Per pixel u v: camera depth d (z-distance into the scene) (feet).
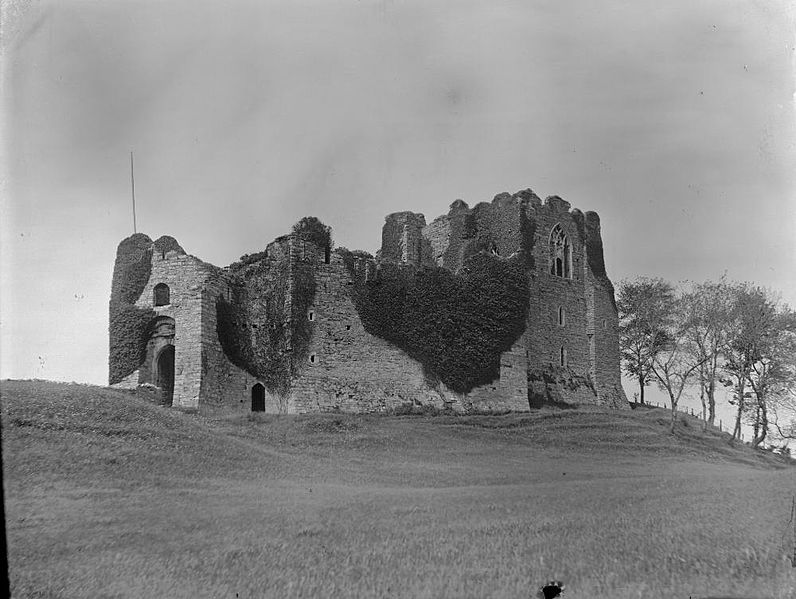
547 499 114.73
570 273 252.83
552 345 241.55
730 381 222.48
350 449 165.99
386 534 94.07
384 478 139.54
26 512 101.35
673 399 226.79
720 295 223.30
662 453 189.57
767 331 213.46
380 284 216.54
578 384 245.04
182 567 82.48
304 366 203.31
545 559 81.87
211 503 111.04
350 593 75.46
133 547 89.15
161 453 135.54
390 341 214.07
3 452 121.08
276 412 200.23
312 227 212.84
